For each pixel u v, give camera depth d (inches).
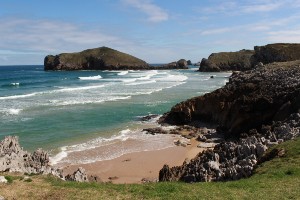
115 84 4202.8
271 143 1002.7
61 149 1499.8
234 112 1664.6
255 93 1673.2
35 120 2031.3
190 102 2022.6
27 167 944.3
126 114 2283.5
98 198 663.8
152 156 1446.9
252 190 673.0
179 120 2016.5
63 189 720.3
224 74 6535.4
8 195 681.6
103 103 2687.0
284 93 1523.1
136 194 681.6
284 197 621.0
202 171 951.0
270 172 764.6
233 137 1617.9
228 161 987.3
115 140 1673.2
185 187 721.0
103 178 1202.6
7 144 995.9
